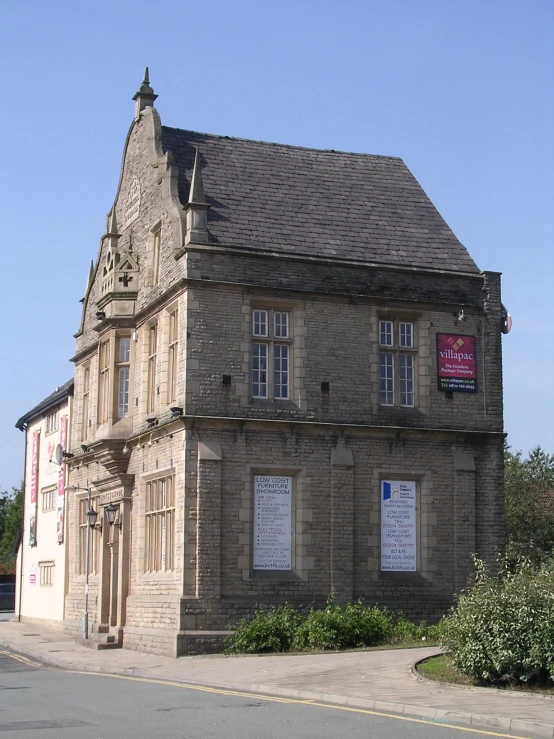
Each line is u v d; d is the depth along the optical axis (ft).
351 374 93.35
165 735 41.34
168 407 92.17
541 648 54.70
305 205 99.60
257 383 91.09
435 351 96.84
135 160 106.32
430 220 103.86
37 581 137.80
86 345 119.03
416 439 94.68
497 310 99.45
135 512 97.50
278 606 87.56
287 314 92.99
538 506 149.07
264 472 89.56
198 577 85.76
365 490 92.38
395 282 96.27
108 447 100.78
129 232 106.73
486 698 51.83
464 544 94.68
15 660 88.63
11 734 41.65
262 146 104.58
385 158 109.19
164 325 94.12
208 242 90.89
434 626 87.04
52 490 134.62
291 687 58.54
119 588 97.66
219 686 62.34
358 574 91.09
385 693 54.49
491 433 96.89
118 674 74.02
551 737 41.81
